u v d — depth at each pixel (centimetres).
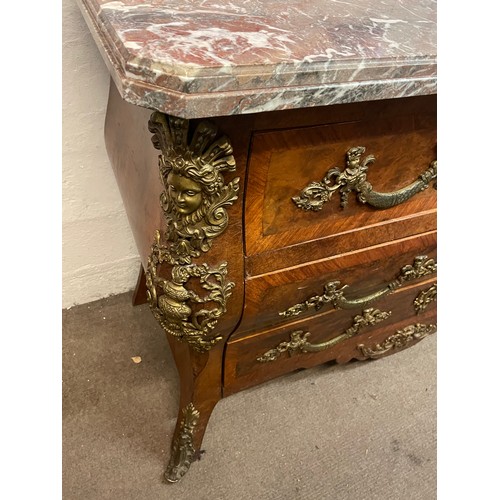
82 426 96
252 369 82
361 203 66
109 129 93
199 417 83
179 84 41
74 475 88
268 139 53
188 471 91
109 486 87
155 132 51
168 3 57
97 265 117
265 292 66
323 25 56
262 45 47
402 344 103
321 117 54
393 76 50
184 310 61
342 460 95
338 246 68
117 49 45
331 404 105
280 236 62
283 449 96
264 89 44
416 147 64
